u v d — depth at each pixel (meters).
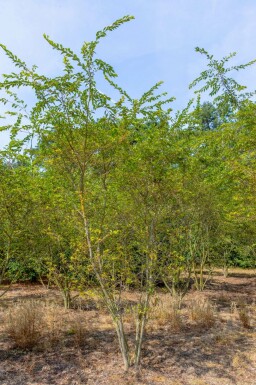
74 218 4.20
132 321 5.75
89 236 3.96
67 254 7.03
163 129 4.49
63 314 6.31
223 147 5.88
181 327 5.52
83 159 3.80
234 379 3.67
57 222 5.74
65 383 3.60
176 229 5.09
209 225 8.41
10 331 4.98
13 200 4.68
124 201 4.64
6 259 5.17
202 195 6.61
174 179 4.79
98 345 4.72
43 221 5.61
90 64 3.60
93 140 3.78
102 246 4.27
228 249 12.19
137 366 3.97
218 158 6.39
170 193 4.54
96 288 4.22
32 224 5.39
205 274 12.74
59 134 3.76
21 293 8.66
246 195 5.43
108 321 5.84
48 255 6.66
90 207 4.20
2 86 3.62
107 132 3.85
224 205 7.49
